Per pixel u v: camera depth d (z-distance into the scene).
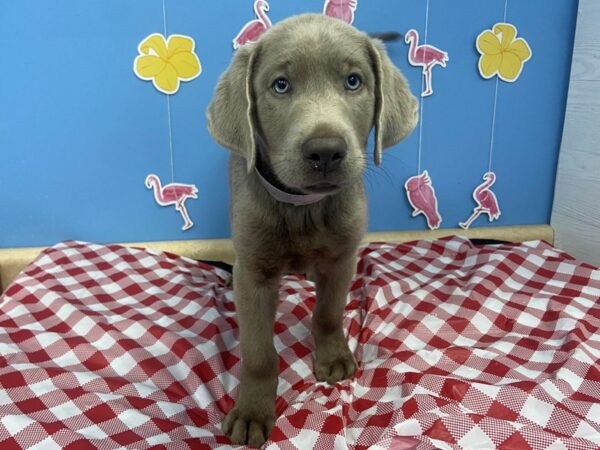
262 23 0.60
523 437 0.31
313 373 0.42
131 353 0.43
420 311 0.49
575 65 0.65
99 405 0.36
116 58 0.59
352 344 0.47
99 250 0.62
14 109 0.60
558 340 0.44
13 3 0.56
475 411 0.34
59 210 0.64
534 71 0.66
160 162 0.64
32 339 0.44
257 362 0.36
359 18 0.61
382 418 0.35
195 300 0.53
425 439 0.31
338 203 0.37
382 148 0.36
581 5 0.63
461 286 0.53
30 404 0.36
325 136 0.29
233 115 0.35
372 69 0.35
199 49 0.60
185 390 0.40
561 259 0.57
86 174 0.63
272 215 0.35
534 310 0.49
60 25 0.58
